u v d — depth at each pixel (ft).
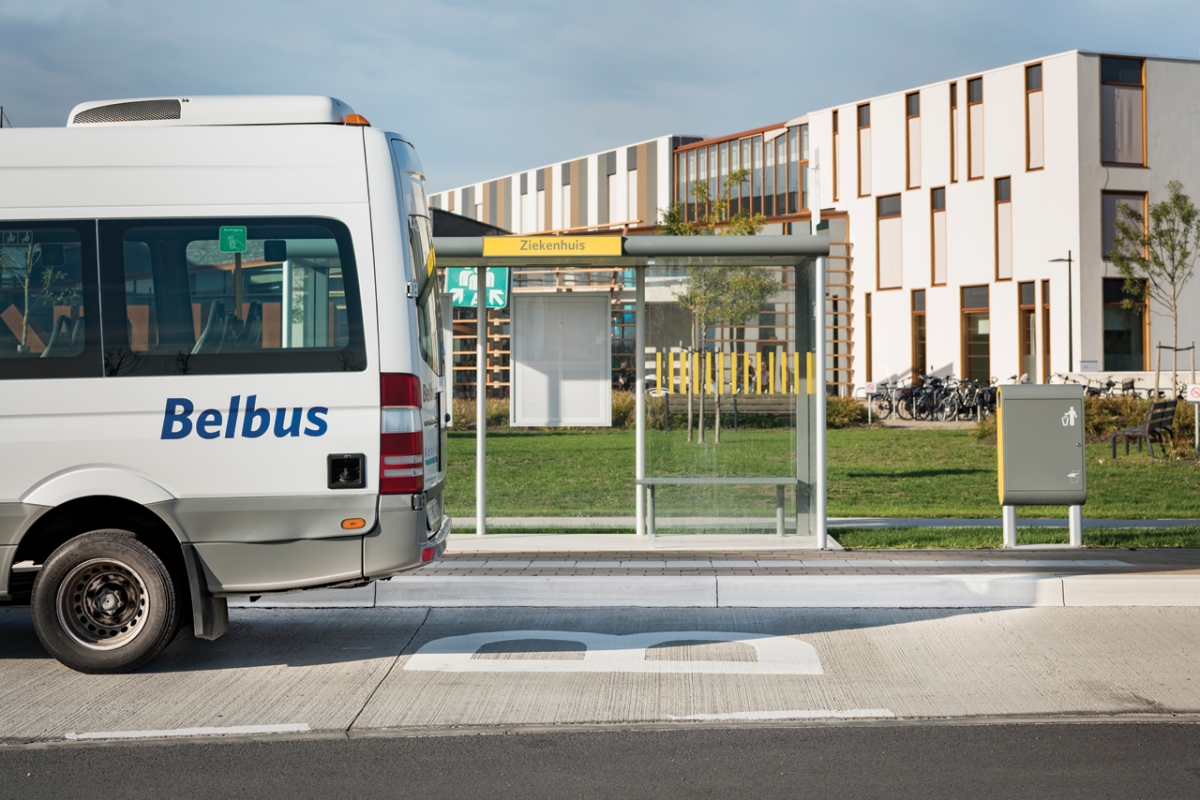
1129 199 109.19
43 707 18.60
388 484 20.43
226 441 20.34
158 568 20.38
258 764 15.85
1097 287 108.37
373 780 15.20
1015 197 112.27
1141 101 109.40
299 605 26.45
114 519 21.13
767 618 25.39
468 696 19.29
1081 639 23.20
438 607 26.61
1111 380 100.99
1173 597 26.50
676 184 177.88
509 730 17.43
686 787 14.90
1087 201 107.86
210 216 20.68
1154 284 97.50
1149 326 108.58
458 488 48.37
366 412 20.43
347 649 22.57
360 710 18.45
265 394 20.40
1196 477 50.16
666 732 17.31
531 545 32.65
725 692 19.51
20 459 20.15
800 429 34.09
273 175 20.77
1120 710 18.35
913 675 20.57
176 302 20.54
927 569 28.14
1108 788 14.79
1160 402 58.39
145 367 20.40
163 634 20.40
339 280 20.62
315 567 20.47
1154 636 23.40
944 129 117.91
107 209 20.65
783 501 33.96
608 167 200.34
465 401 61.57
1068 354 108.06
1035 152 110.63
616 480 50.93
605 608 26.48
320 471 20.35
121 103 21.48
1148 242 95.96
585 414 35.06
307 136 20.90
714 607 26.61
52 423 20.20
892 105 122.52
